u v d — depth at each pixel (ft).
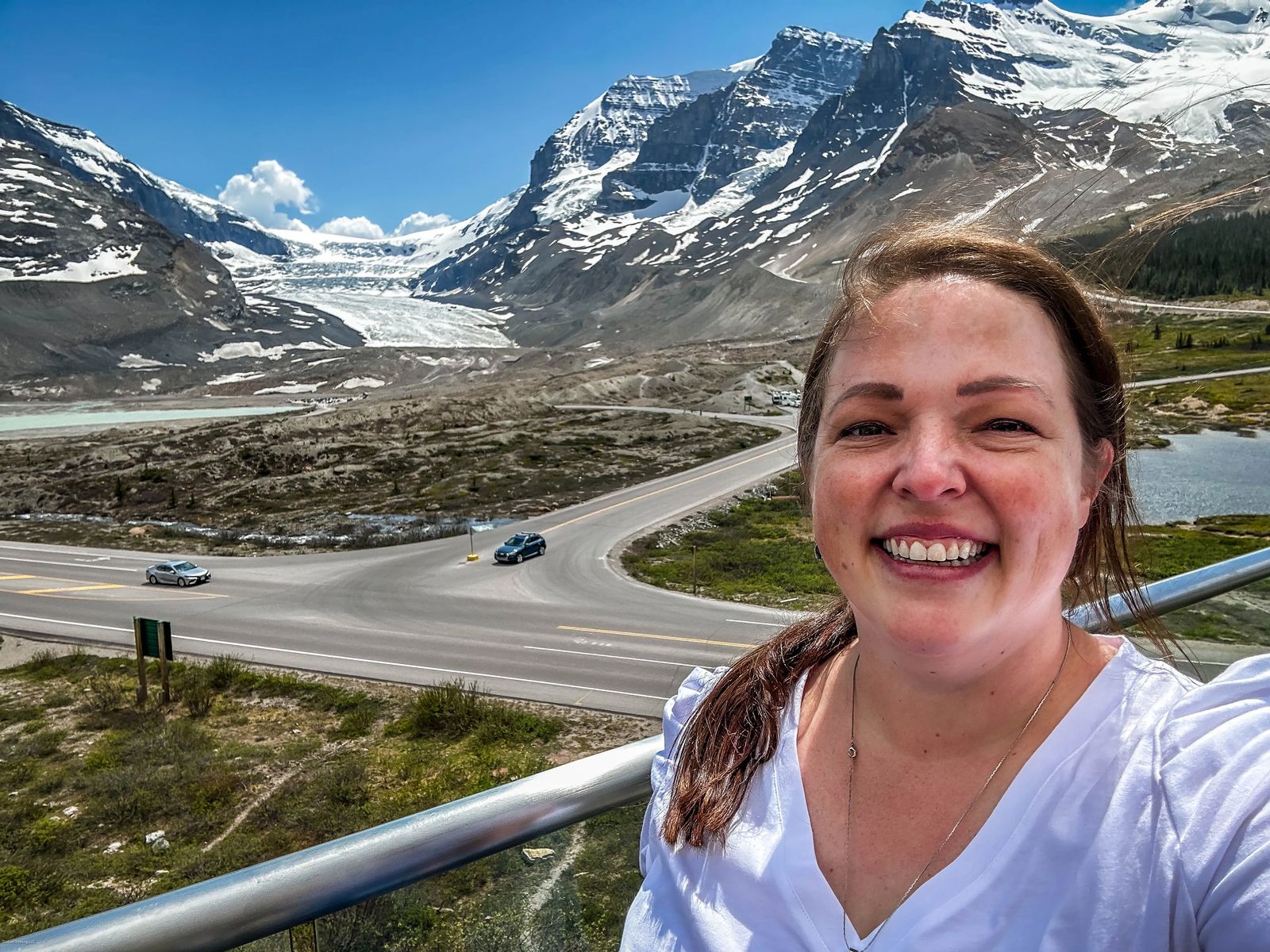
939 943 2.65
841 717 3.44
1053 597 3.17
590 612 101.50
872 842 3.09
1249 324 275.39
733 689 3.85
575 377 439.63
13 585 126.52
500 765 57.82
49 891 44.01
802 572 117.91
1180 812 2.54
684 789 3.57
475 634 93.81
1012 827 2.75
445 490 205.67
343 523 174.29
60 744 66.85
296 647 91.30
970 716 3.09
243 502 203.62
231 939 3.41
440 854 3.84
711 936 3.11
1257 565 7.72
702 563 127.03
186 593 119.03
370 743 63.77
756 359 507.71
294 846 47.83
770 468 214.28
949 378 3.13
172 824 51.31
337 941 3.77
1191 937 2.44
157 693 77.15
